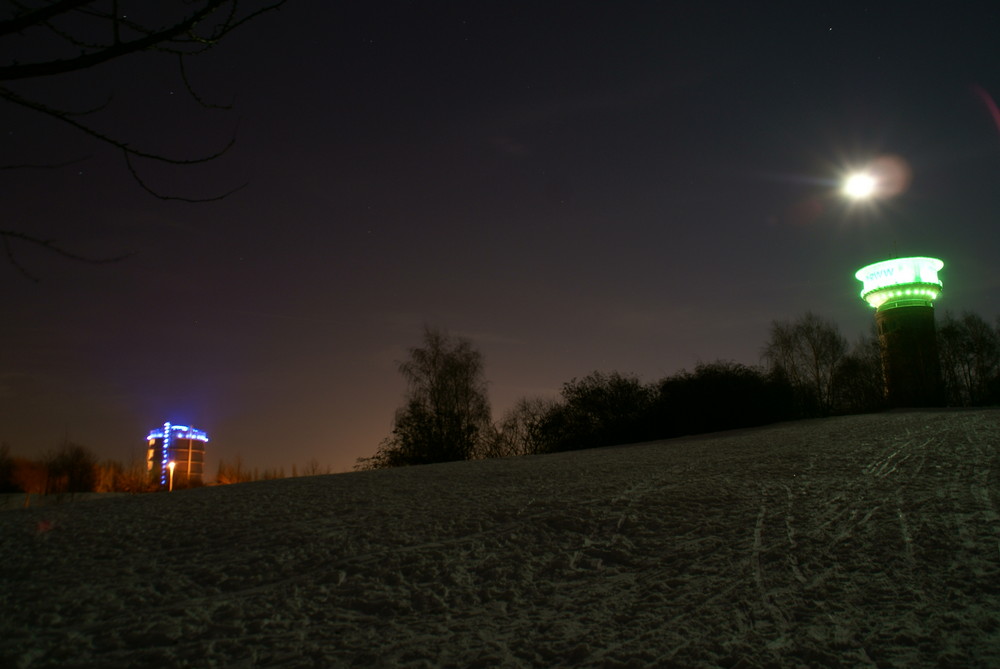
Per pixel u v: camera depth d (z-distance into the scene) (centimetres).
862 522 836
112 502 1372
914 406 4038
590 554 801
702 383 3228
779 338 4275
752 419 3094
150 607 681
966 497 909
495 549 834
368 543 880
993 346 4381
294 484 1535
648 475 1282
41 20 292
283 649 569
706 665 502
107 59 312
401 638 585
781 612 591
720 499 1012
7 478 3228
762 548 771
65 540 978
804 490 1039
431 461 3088
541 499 1088
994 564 652
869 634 533
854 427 2047
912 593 607
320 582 744
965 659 478
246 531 983
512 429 3516
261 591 720
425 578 744
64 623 641
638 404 3266
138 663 547
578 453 2125
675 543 817
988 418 1980
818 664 490
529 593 689
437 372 3316
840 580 656
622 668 505
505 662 527
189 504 1273
